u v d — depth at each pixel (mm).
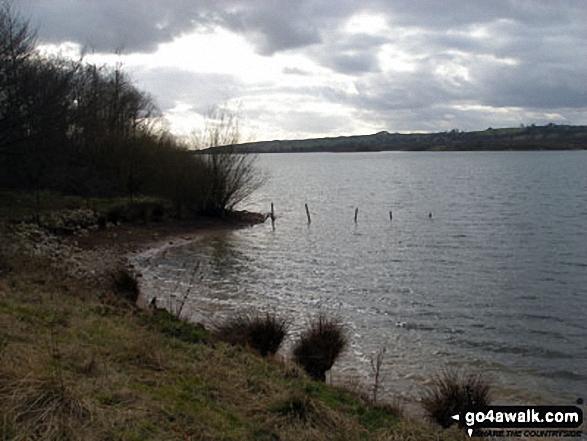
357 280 21391
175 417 5469
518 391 10969
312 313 16359
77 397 5082
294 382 7969
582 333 15031
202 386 6668
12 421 4480
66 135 34406
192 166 36781
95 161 37156
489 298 18750
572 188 67438
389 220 41562
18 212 25688
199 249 27953
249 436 5523
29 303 9266
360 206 52375
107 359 6914
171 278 20703
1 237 16250
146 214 33969
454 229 36281
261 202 57250
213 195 38094
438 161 171750
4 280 10852
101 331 8320
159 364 7121
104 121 39219
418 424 7270
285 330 10820
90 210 28719
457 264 24781
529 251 27859
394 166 148375
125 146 36844
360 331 14781
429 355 13031
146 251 26031
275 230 36094
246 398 6672
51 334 7371
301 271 23031
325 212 47750
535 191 64188
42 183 32656
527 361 12852
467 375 11336
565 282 21266
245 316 11945
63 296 10680
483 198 57594
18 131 27406
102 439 4645
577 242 30359
